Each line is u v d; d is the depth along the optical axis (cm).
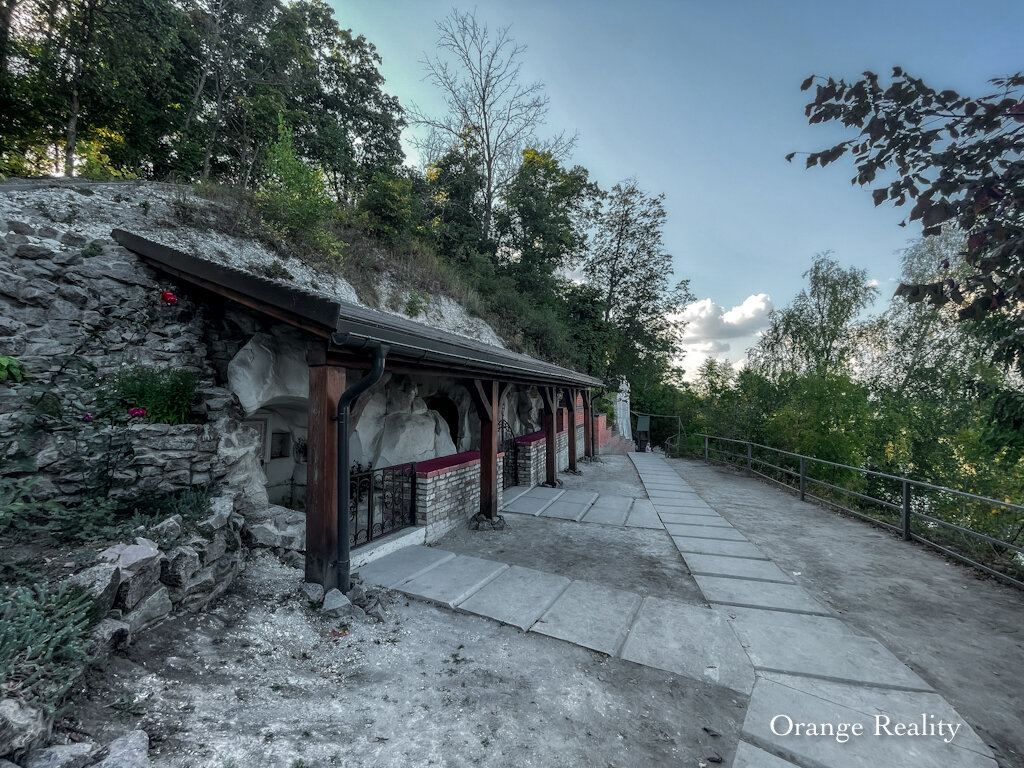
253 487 493
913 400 1722
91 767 183
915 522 742
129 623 272
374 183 1284
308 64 1694
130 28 1028
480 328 1334
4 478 301
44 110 1040
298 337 552
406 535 565
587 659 336
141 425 398
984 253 241
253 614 349
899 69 240
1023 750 255
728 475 1312
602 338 2166
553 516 764
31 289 420
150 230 589
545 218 2008
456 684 297
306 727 242
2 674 185
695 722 270
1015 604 452
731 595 460
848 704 290
